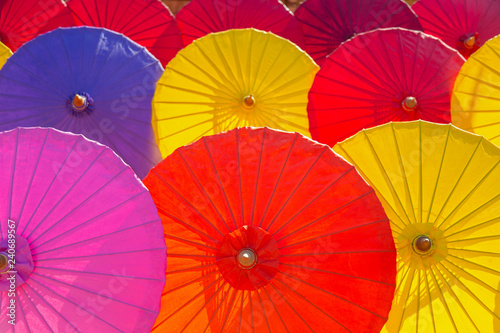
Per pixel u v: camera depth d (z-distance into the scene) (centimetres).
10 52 661
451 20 796
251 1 759
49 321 379
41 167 399
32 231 387
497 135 570
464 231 432
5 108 559
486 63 578
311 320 406
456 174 439
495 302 428
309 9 749
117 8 740
